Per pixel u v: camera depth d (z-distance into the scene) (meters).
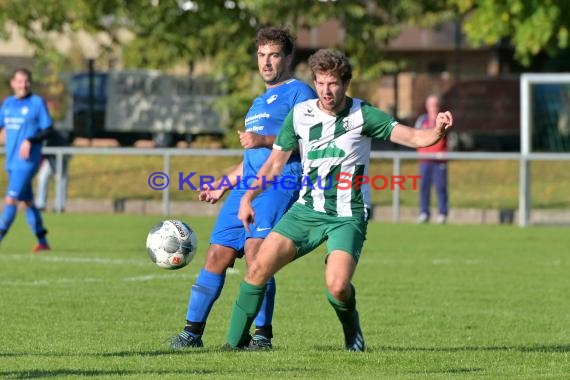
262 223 23.89
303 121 22.39
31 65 100.56
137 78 92.94
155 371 21.06
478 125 90.19
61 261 43.91
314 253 49.53
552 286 38.16
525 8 77.06
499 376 20.78
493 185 68.94
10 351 23.91
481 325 29.34
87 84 92.94
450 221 68.31
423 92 93.75
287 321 29.67
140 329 27.70
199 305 24.53
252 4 80.06
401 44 145.12
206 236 55.06
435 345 25.70
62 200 69.69
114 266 42.44
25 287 35.81
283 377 20.28
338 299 22.52
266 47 24.44
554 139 73.94
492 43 80.19
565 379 20.52
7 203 46.25
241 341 23.91
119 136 93.31
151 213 70.38
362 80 89.31
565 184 67.19
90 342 25.33
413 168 69.69
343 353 23.52
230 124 86.88
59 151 68.56
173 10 85.25
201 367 21.58
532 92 72.62
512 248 51.59
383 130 22.14
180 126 92.75
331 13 84.62
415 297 35.00
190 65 96.56
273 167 22.77
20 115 45.78
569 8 77.25
